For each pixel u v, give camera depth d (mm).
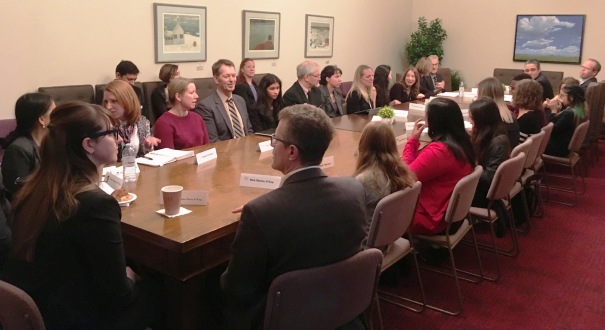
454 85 9734
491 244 3830
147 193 2291
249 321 1611
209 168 2746
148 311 1787
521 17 9266
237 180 2527
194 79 6414
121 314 1697
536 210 4637
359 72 5621
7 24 4805
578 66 8891
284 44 7781
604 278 3328
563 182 5562
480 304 2957
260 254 1487
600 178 5746
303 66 4980
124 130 2963
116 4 5641
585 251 3760
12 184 2350
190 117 3562
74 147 1540
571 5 8789
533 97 4289
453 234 2875
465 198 2654
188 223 1938
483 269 3416
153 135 3520
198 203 2156
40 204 1515
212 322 2176
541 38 9141
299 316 1511
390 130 2352
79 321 1584
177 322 1977
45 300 1557
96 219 1521
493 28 9594
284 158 1610
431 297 3020
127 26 5785
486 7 9594
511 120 3922
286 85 7965
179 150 3121
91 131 1542
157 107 5812
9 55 4855
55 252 1529
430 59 7727
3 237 1986
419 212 2781
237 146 3326
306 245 1503
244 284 1544
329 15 8469
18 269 1556
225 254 1991
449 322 2756
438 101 2803
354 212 1608
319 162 1616
